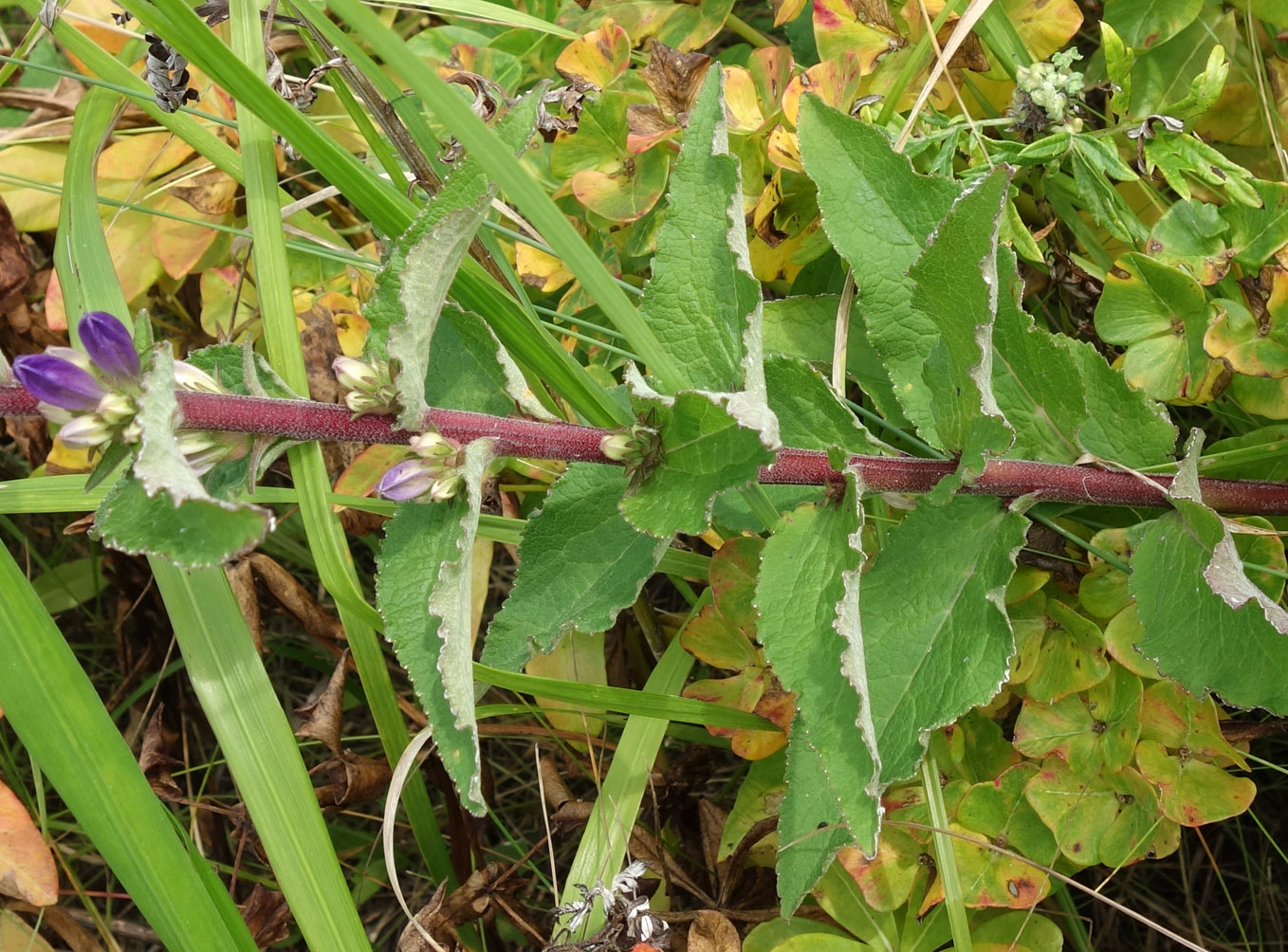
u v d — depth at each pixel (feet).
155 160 1.20
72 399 0.70
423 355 0.77
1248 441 1.02
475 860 1.22
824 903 1.01
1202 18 1.12
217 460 0.77
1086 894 1.19
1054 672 0.99
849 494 0.83
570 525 0.89
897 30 1.07
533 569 0.89
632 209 1.08
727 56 1.26
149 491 0.63
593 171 1.10
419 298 0.75
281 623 1.43
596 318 1.17
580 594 0.88
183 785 1.33
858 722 0.76
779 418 0.91
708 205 0.84
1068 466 0.91
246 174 0.95
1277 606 0.86
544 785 1.17
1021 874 0.99
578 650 1.13
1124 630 0.97
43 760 0.87
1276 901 1.19
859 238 0.93
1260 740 1.16
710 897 1.11
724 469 0.77
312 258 1.22
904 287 0.93
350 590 0.92
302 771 0.93
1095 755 0.99
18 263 1.22
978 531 0.89
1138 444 0.95
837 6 1.06
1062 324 1.16
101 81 1.01
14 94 1.24
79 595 1.36
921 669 0.87
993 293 0.79
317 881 0.91
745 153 1.07
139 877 0.87
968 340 0.82
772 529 0.86
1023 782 0.99
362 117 0.98
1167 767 0.97
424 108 1.21
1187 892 1.16
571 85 1.09
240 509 0.62
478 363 0.86
